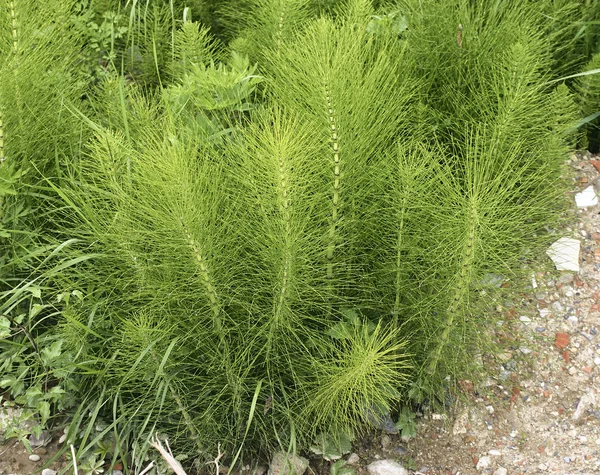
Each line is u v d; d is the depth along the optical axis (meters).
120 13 1.56
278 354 1.05
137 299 1.03
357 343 0.94
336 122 0.97
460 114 1.27
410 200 1.02
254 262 0.99
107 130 1.07
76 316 1.03
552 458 1.05
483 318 1.12
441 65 1.36
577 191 1.38
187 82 1.22
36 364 1.04
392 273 1.07
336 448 1.05
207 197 0.95
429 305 1.04
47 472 1.02
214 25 1.64
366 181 1.09
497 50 1.35
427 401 1.12
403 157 1.09
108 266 1.08
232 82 1.19
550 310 1.21
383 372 0.93
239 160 1.02
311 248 0.98
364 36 1.27
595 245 1.29
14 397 1.06
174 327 0.98
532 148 1.28
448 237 1.00
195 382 1.04
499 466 1.05
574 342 1.17
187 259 0.94
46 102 1.20
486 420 1.10
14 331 1.09
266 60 1.36
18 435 1.01
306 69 1.03
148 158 0.95
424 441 1.08
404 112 1.16
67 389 1.05
